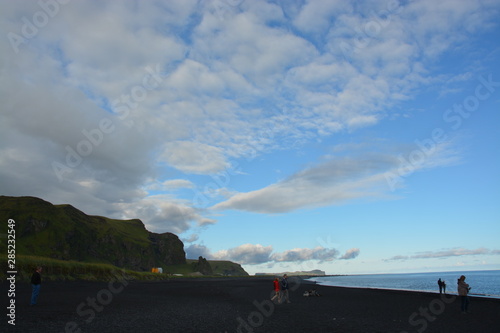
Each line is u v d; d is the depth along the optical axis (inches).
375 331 685.9
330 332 662.5
